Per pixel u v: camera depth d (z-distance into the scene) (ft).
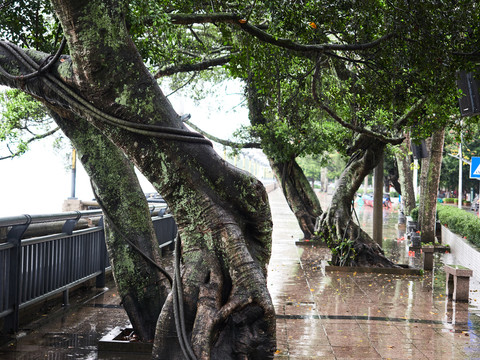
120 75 15.17
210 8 22.70
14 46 16.98
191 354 14.28
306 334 23.11
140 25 18.02
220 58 35.58
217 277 15.10
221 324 15.06
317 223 44.93
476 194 201.98
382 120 32.07
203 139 15.66
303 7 21.17
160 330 15.43
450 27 22.85
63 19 14.78
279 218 91.71
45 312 24.39
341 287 34.96
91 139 19.97
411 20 22.16
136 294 19.90
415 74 24.56
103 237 30.22
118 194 20.10
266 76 25.36
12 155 34.73
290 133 47.09
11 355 18.29
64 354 18.65
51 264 23.61
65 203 52.54
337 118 28.30
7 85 17.34
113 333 20.42
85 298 27.66
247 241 16.53
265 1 20.74
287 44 20.81
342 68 34.60
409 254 53.36
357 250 42.65
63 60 16.21
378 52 23.70
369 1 21.84
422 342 22.33
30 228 22.44
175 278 15.40
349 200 44.09
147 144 15.39
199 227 15.47
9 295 20.21
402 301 30.99
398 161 83.35
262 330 15.12
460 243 50.78
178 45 28.60
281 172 58.70
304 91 31.35
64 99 16.08
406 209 82.79
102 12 14.87
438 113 29.14
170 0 21.47
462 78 27.66
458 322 26.14
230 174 15.85
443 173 154.92
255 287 14.99
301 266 43.55
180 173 15.39
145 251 20.06
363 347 21.30
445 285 36.86
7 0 19.79
